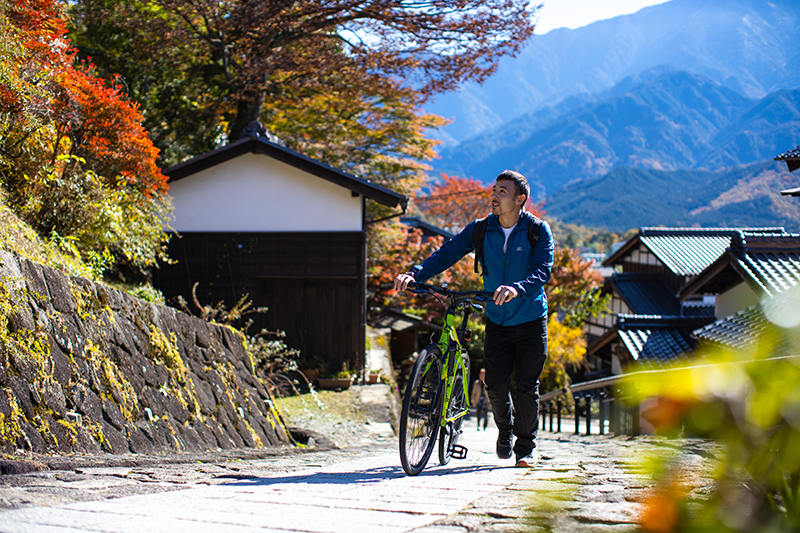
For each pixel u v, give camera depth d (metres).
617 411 9.40
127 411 4.82
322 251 15.23
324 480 3.43
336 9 16.11
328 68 18.09
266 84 19.16
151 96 18.53
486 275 4.29
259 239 15.29
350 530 1.91
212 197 15.41
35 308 4.19
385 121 22.81
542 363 4.23
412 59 17.55
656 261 25.69
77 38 18.45
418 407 3.78
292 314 15.41
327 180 14.91
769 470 0.74
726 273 13.22
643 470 0.79
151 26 17.11
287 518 2.12
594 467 3.67
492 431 13.69
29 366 3.91
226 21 16.78
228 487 3.01
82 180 7.67
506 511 2.04
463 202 45.31
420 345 27.45
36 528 1.89
